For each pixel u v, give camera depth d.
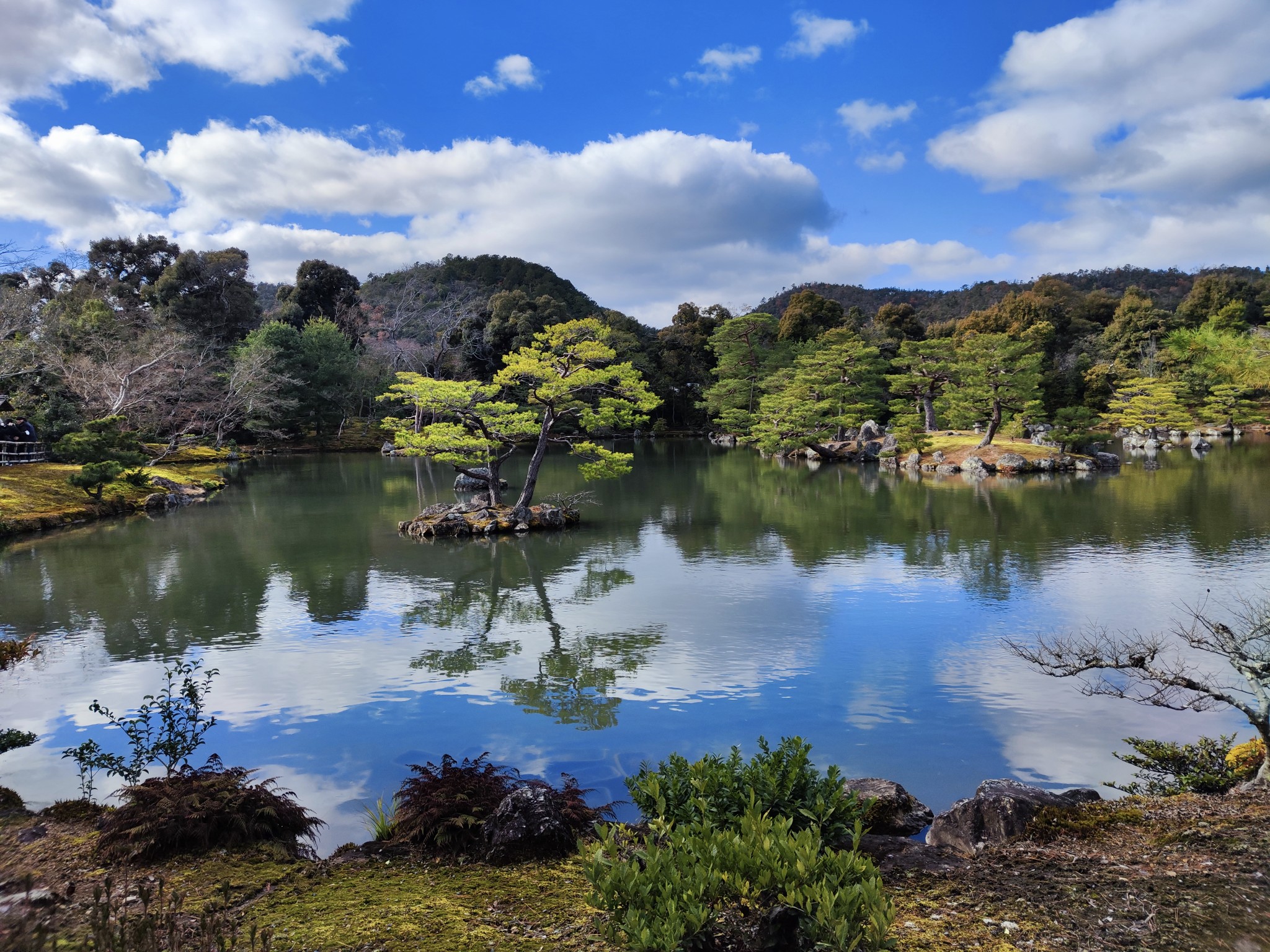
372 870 6.62
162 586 23.23
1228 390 80.75
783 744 6.81
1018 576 22.77
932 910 5.41
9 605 20.95
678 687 14.39
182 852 7.05
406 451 33.91
